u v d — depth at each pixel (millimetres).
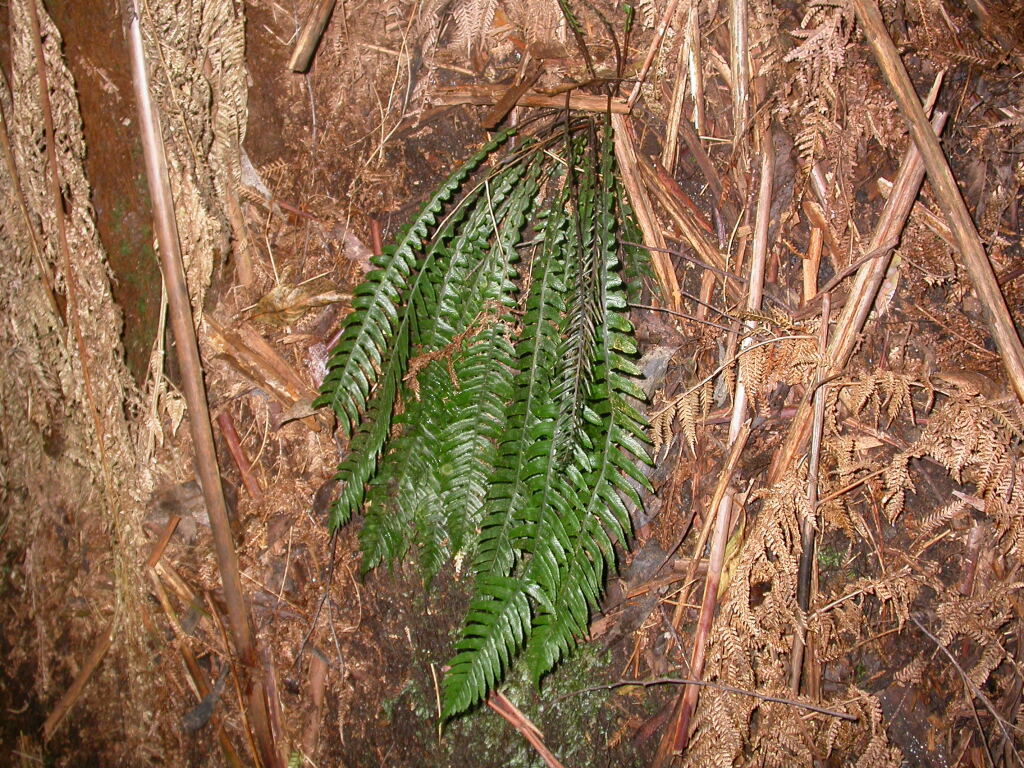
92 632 750
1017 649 701
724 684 697
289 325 736
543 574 643
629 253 712
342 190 732
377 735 729
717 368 714
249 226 725
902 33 697
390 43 723
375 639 730
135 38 628
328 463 736
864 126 698
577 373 599
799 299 712
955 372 693
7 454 758
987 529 701
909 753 709
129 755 743
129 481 728
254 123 718
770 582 698
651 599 726
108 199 697
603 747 726
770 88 706
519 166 686
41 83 647
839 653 704
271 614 731
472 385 677
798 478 683
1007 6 688
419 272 672
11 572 770
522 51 720
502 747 727
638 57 712
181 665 731
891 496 690
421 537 699
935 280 700
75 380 717
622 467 651
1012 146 703
